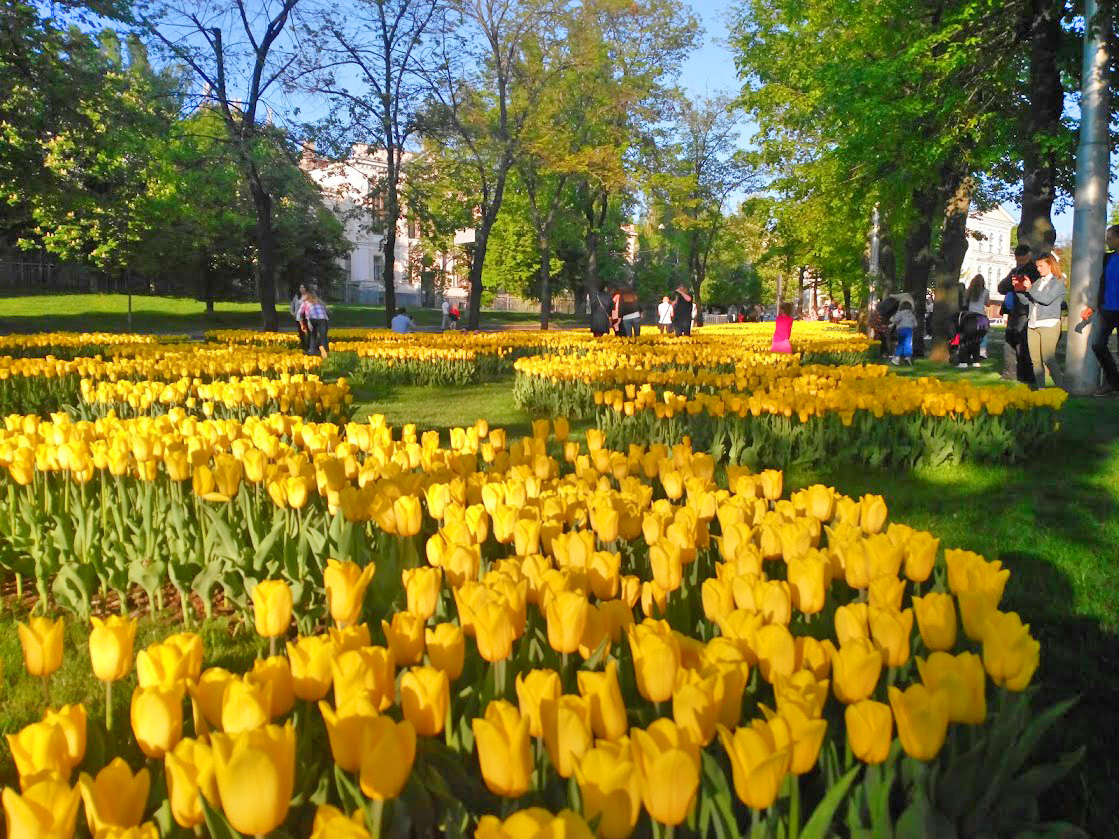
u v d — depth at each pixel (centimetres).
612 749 141
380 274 7912
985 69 1535
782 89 2570
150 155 2728
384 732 142
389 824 160
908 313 1975
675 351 1487
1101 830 235
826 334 3447
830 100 1698
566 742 152
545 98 3409
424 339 1892
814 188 2670
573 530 277
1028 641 183
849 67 1645
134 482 462
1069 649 353
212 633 372
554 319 6662
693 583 280
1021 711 193
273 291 2672
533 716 165
